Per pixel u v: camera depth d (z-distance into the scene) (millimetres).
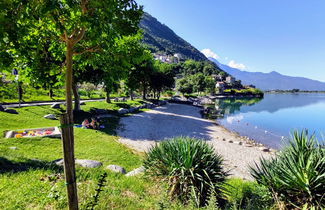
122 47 3721
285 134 29781
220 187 6098
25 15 2127
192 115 38812
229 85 159625
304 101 113438
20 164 6293
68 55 2865
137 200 5234
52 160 8086
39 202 4246
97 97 48469
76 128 16531
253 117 45781
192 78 110000
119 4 2803
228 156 16031
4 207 3879
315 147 5180
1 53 2301
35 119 17812
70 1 2191
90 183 5750
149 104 42969
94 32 2617
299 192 4664
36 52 2809
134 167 10070
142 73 36938
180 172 6055
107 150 12023
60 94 39094
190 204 5113
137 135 18484
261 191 5324
